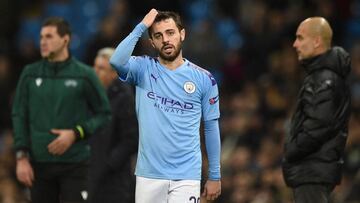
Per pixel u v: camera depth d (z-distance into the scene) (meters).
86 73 26.97
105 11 56.03
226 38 52.31
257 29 49.69
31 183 26.77
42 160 26.72
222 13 53.75
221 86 48.28
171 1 52.88
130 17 52.44
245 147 40.09
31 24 55.09
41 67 27.02
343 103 24.78
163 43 22.12
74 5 56.59
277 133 40.34
